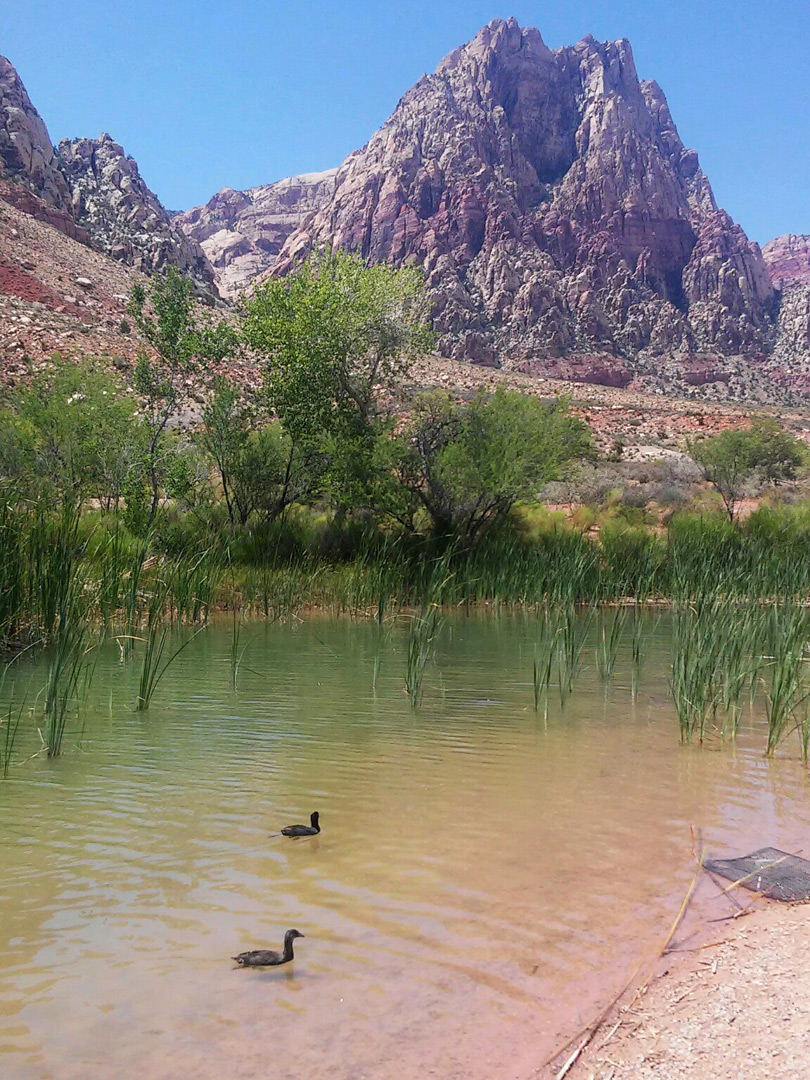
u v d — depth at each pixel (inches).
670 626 556.4
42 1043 125.4
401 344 821.2
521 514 838.5
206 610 541.0
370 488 729.0
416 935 157.9
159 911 165.8
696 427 2568.9
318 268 828.6
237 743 280.8
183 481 752.3
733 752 282.4
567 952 152.4
